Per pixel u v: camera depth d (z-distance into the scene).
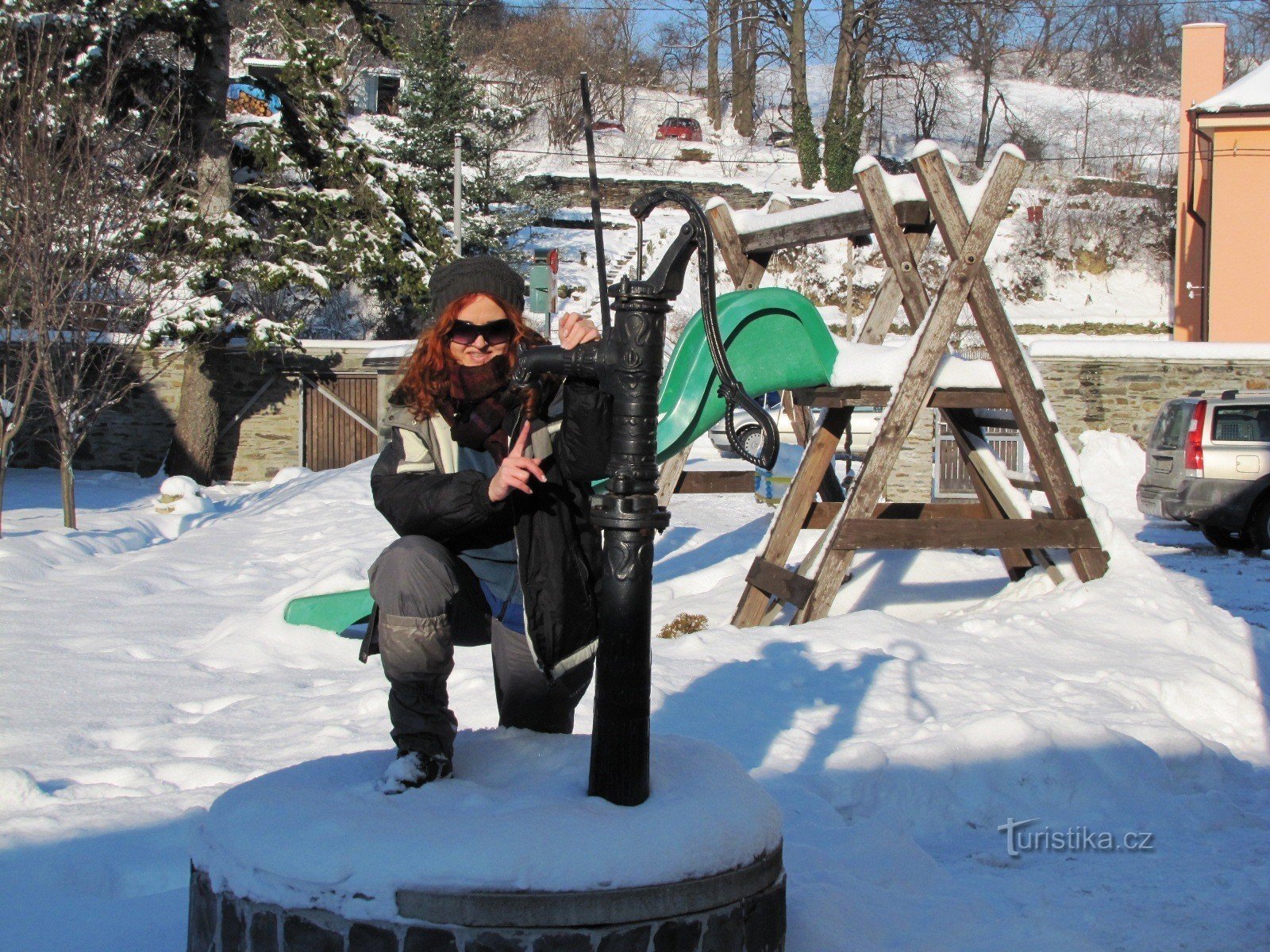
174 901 3.40
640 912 2.46
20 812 4.26
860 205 8.01
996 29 52.50
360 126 42.19
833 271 38.06
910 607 8.62
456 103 36.00
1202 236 32.28
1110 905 3.68
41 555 11.70
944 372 7.83
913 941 3.26
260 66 27.30
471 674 5.85
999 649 6.85
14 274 15.57
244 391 27.30
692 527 13.02
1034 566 8.73
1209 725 6.13
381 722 5.38
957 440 8.75
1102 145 53.47
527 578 2.89
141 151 20.94
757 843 2.69
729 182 44.34
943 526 7.75
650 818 2.58
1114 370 23.09
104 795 4.55
